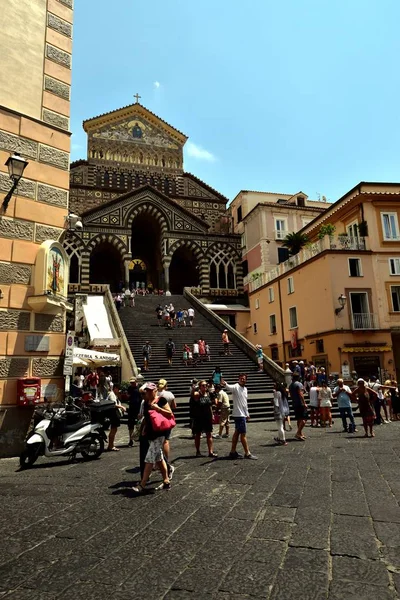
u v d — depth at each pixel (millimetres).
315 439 12359
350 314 26797
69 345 10766
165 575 3867
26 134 11344
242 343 25688
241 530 4941
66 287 11594
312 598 3430
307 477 7434
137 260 46312
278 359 33906
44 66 12148
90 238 38094
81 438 9578
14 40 11531
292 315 32219
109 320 27781
